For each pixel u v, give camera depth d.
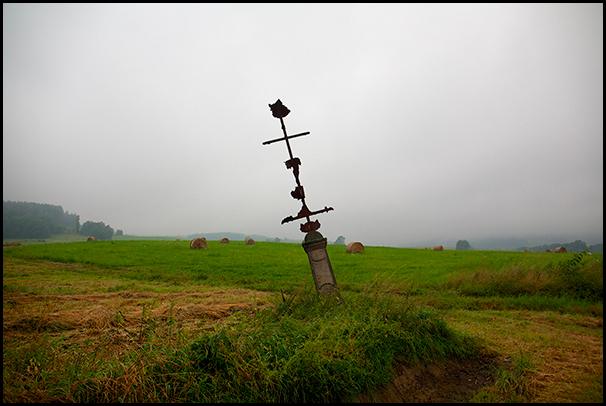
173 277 13.92
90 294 9.45
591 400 3.32
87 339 4.79
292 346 3.70
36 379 3.20
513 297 9.05
